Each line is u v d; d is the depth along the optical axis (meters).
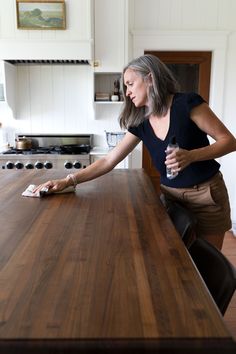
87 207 1.25
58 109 3.63
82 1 2.99
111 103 3.49
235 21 3.43
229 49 3.49
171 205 1.48
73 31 3.04
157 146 1.49
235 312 1.98
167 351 0.49
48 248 0.86
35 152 3.23
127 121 1.58
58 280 0.69
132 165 3.65
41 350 0.49
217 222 1.52
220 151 1.25
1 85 3.25
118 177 1.86
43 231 0.99
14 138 3.65
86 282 0.68
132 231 0.98
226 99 3.58
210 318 0.55
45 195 1.44
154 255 0.81
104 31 3.20
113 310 0.57
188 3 3.40
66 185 1.49
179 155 1.20
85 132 3.68
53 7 2.99
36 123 3.65
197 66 3.56
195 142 1.40
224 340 0.50
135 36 3.44
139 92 1.42
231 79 3.54
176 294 0.62
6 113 3.60
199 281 0.68
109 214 1.16
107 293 0.63
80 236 0.94
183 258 0.79
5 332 0.52
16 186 1.62
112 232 0.98
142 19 3.43
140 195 1.44
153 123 1.49
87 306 0.59
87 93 3.60
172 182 1.51
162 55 3.52
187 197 1.50
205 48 3.47
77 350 0.49
